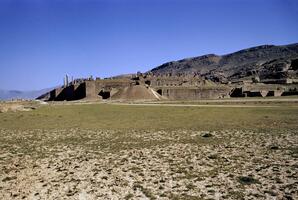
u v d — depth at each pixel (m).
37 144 45.88
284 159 31.80
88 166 31.34
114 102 151.25
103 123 70.31
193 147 39.91
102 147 41.84
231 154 34.97
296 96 146.12
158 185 24.53
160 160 32.97
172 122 68.12
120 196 22.34
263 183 24.30
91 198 22.14
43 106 116.56
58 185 25.30
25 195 23.20
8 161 34.72
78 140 48.56
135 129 59.47
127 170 29.25
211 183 24.69
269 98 140.38
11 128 65.38
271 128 54.19
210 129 56.12
